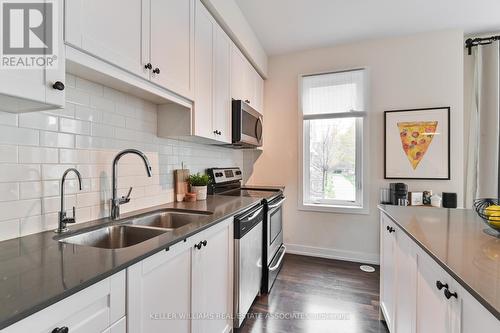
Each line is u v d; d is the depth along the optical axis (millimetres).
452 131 2703
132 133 1590
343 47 3076
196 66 1727
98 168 1370
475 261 831
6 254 855
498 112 2689
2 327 498
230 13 2164
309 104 3189
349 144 3113
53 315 600
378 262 2926
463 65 2721
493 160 2695
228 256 1603
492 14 2432
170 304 1047
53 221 1148
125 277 812
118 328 785
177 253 1081
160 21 1368
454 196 2572
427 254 987
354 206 3051
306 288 2318
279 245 2816
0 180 974
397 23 2604
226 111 2215
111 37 1074
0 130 972
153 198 1773
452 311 833
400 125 2840
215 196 2377
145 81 1304
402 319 1365
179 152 2082
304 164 3250
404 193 2664
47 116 1127
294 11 2408
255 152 3436
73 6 917
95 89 1346
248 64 2777
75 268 744
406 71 2854
